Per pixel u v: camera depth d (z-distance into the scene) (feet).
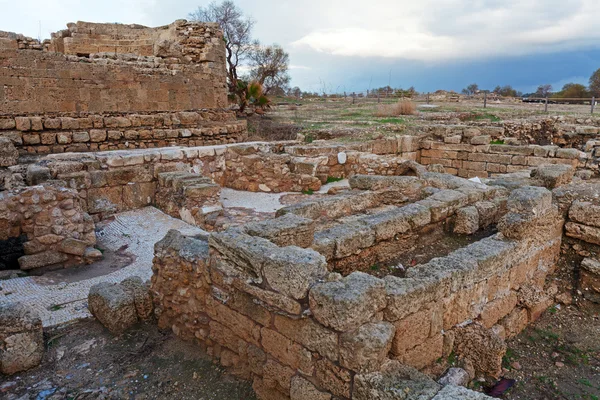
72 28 55.21
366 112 88.22
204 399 12.22
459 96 131.85
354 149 46.78
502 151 49.21
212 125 52.08
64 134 38.60
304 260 10.52
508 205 16.28
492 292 14.60
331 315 9.63
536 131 66.54
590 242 17.80
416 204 19.31
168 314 15.47
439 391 8.93
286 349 11.02
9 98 38.24
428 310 11.78
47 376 13.12
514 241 15.57
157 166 31.96
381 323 10.09
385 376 9.46
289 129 65.57
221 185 37.42
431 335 12.12
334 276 10.64
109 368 13.56
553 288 17.60
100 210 28.91
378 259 17.04
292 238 14.03
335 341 9.75
